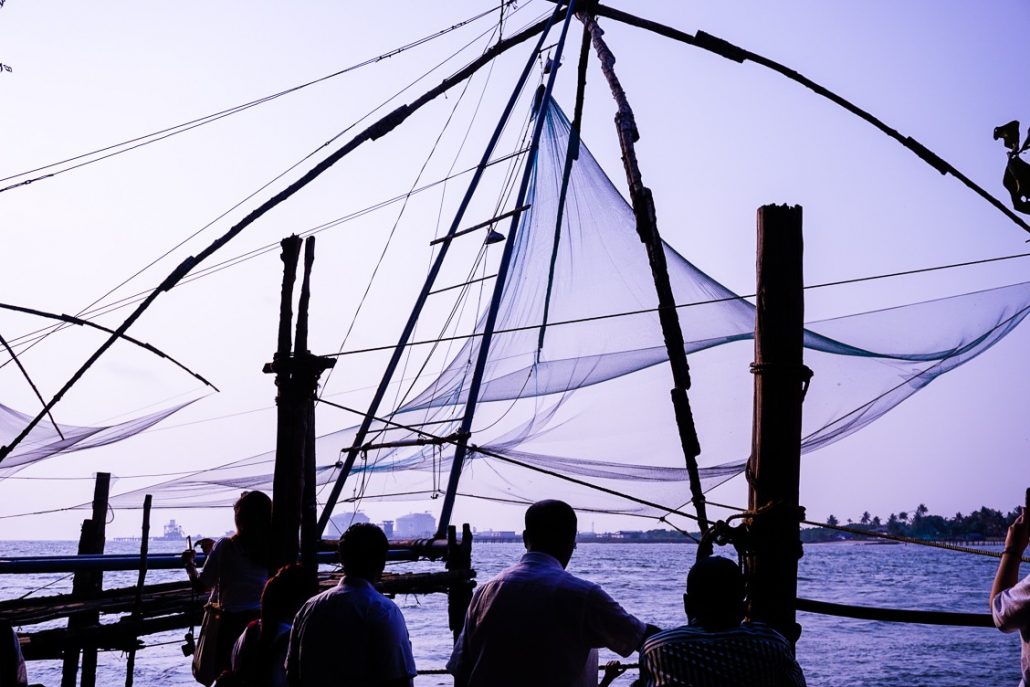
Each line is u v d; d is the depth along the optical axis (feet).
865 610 12.82
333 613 12.76
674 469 21.36
